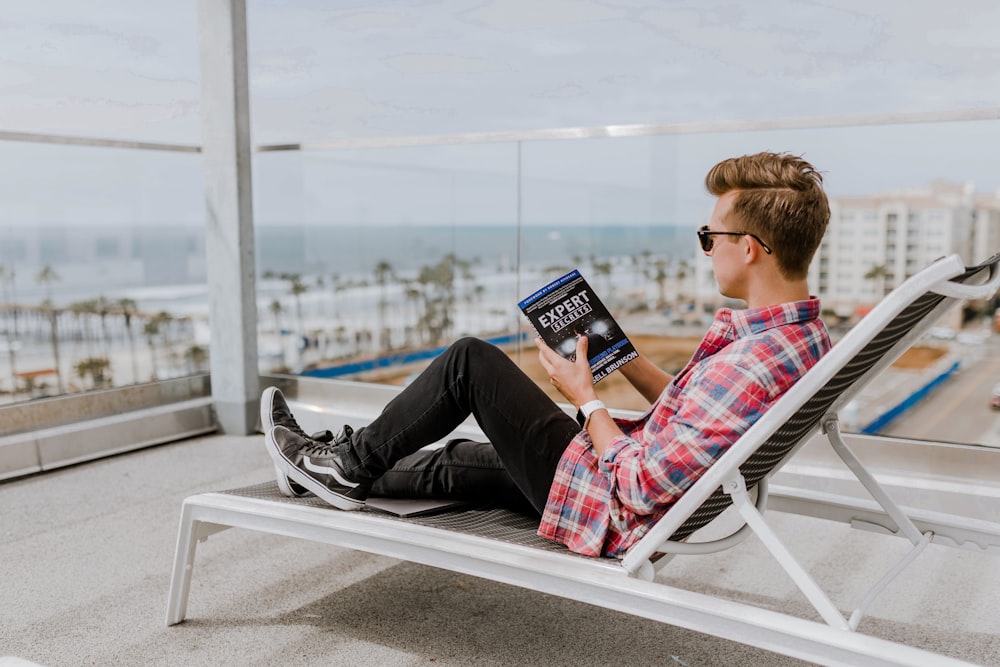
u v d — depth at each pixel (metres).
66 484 3.10
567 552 1.53
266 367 3.94
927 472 2.71
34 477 3.19
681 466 1.36
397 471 1.85
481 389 1.60
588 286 1.60
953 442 2.66
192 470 3.27
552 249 3.21
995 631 1.90
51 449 3.27
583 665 1.76
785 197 1.39
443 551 1.56
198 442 3.72
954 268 1.17
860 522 1.84
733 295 1.50
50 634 1.90
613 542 1.52
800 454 2.87
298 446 1.79
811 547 2.41
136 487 3.06
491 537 1.59
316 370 3.82
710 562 2.31
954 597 2.08
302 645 1.84
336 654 1.80
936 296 1.42
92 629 1.93
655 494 1.39
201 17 3.61
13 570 2.28
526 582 1.49
